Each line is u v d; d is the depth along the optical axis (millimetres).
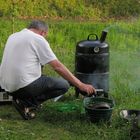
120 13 15648
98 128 4891
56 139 4703
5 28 10930
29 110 5250
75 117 5227
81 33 10930
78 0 15570
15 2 14422
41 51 5062
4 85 5293
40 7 14844
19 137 4703
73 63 8039
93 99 5203
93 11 15391
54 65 5043
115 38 10219
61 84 5281
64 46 9648
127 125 4867
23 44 5082
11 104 5773
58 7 15102
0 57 8016
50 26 11859
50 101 5832
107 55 5812
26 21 13062
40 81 5191
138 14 15828
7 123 5117
